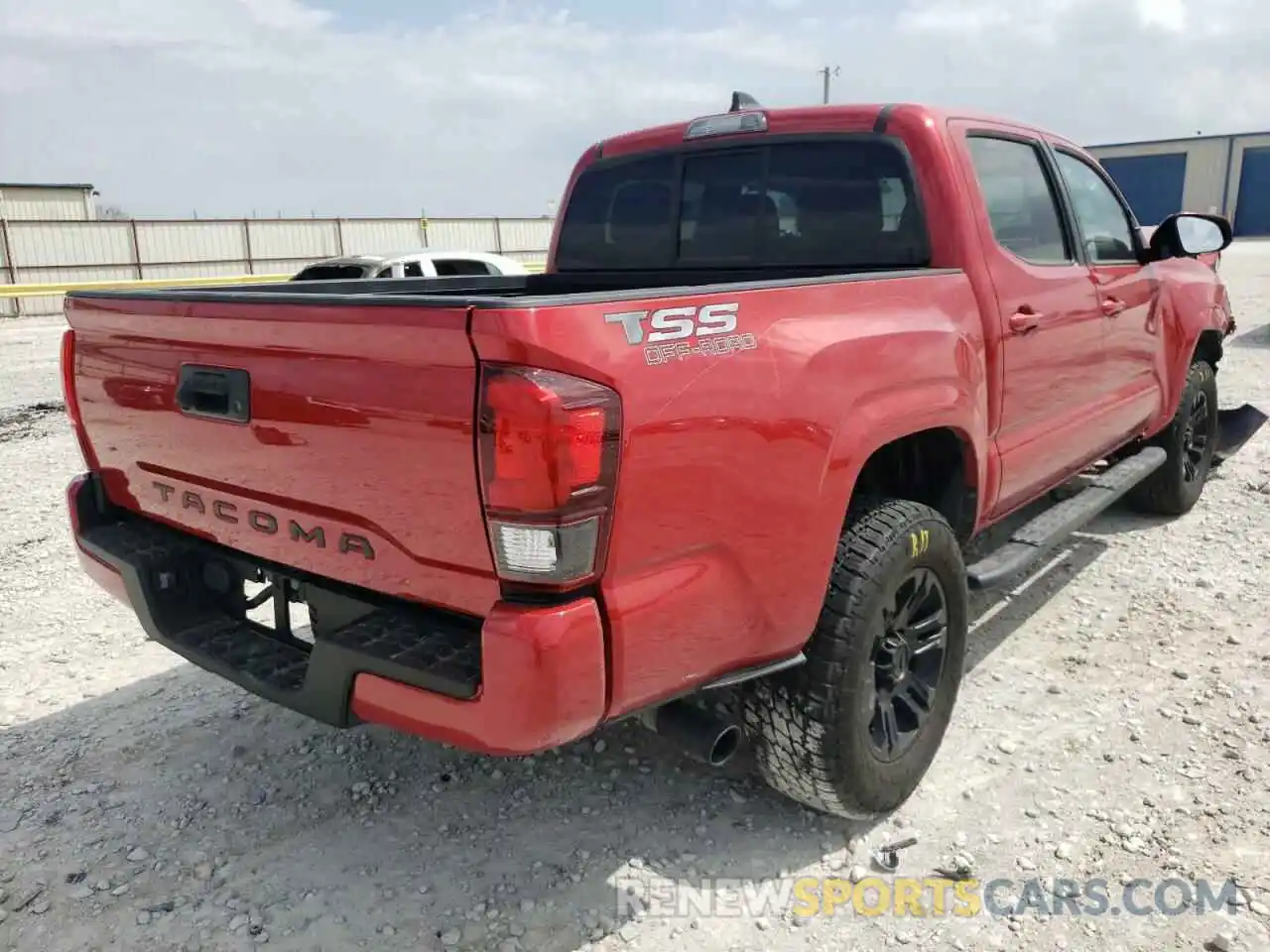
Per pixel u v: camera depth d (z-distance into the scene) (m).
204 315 2.55
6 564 5.48
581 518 2.05
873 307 2.93
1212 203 48.75
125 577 2.94
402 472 2.22
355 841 3.04
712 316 2.34
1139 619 4.45
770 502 2.48
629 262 4.35
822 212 3.70
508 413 1.98
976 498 3.47
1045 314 3.82
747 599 2.48
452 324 2.02
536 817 3.14
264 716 3.80
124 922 2.69
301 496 2.50
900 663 3.04
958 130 3.56
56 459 8.00
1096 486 4.62
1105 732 3.53
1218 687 3.80
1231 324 6.14
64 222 28.91
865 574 2.78
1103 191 4.66
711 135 3.98
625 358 2.12
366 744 3.59
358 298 2.17
